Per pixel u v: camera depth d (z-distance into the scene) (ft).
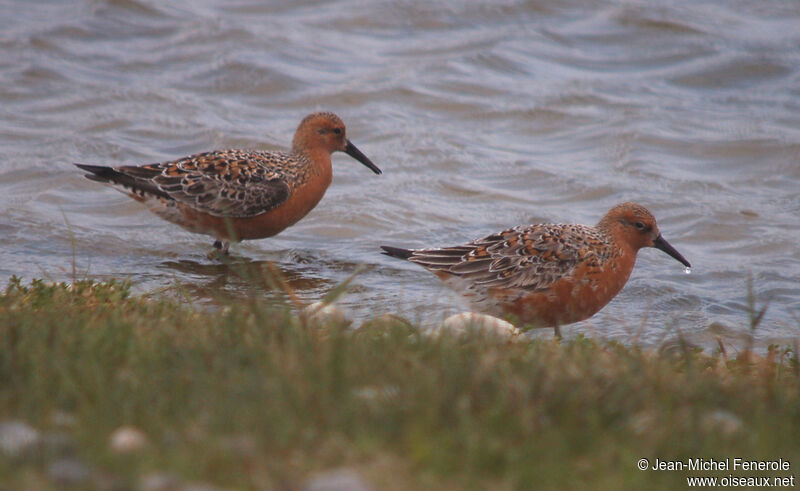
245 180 51.42
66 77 74.64
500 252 40.06
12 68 74.90
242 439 19.52
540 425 21.16
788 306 46.75
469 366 23.97
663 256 53.16
